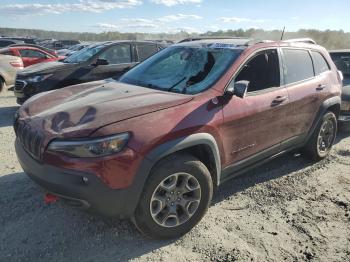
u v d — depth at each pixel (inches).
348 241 138.4
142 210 126.3
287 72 180.4
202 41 185.0
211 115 138.9
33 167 125.9
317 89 196.4
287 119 177.2
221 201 166.7
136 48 367.6
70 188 115.9
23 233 137.6
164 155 124.6
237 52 159.9
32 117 135.5
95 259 125.0
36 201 160.6
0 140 253.9
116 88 157.0
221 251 130.2
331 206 164.2
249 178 191.6
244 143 155.6
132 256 126.9
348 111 254.8
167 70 168.1
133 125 121.2
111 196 118.7
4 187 173.5
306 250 132.3
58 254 126.9
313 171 202.8
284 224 148.6
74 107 133.3
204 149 141.7
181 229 137.2
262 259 126.6
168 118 128.0
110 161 116.0
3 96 461.4
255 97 157.9
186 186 134.6
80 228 141.9
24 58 592.7
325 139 216.5
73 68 335.0
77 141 115.5
